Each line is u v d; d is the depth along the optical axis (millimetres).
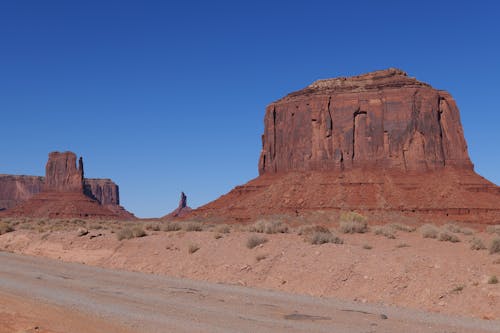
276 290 20141
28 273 24562
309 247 24266
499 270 18250
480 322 14211
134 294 18344
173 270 25609
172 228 41031
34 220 91375
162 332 12594
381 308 16234
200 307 15891
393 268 19250
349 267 20328
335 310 15750
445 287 17047
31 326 13062
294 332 12688
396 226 44344
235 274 23047
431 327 13516
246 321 13906
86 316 14430
